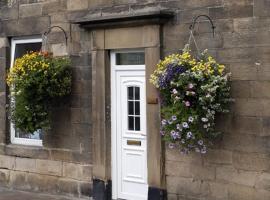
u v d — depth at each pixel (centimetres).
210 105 727
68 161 951
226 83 742
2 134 1050
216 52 768
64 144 955
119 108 890
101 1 899
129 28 857
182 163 809
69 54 942
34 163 1002
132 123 877
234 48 752
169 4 817
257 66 731
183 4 802
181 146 756
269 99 723
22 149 1017
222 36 762
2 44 1044
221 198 771
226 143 761
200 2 784
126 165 886
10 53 1045
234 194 758
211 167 779
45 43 977
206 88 718
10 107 1002
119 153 892
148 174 841
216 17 768
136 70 868
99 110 899
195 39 789
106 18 859
